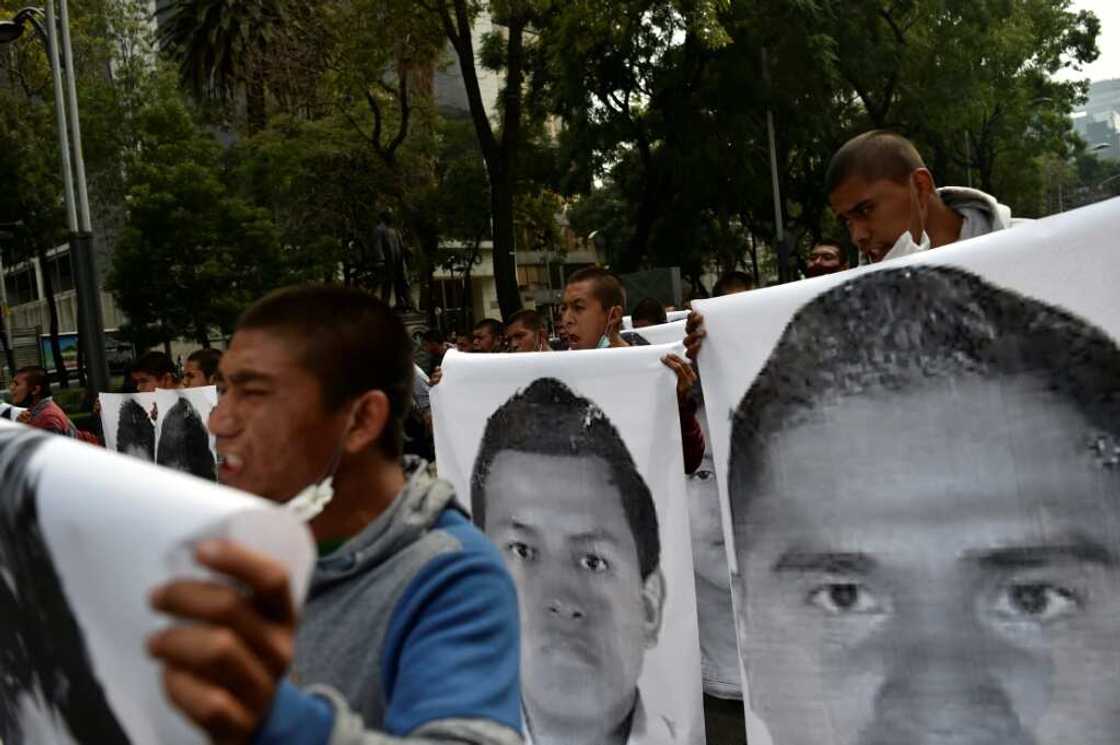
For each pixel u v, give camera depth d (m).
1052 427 2.17
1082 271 2.12
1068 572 2.16
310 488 1.34
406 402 1.50
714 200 25.89
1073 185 60.34
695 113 23.09
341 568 1.37
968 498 2.27
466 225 32.53
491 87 45.25
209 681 0.78
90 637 0.90
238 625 0.78
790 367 2.50
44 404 6.80
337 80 20.34
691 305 2.71
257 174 26.91
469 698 1.18
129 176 25.83
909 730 2.32
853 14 23.62
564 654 3.27
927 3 25.09
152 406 6.39
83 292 13.89
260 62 25.06
